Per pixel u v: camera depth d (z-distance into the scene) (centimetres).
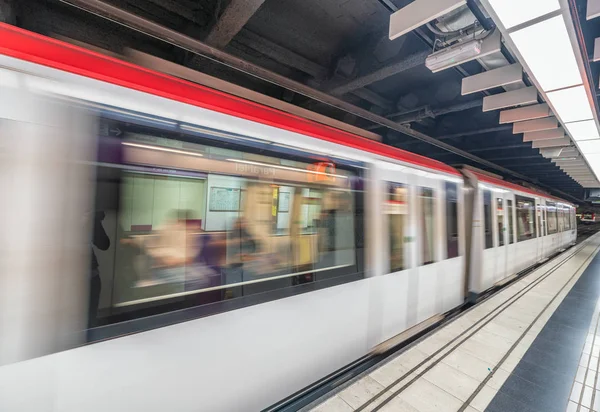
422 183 348
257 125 195
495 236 541
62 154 127
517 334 358
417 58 332
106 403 133
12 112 117
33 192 120
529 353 313
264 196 199
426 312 353
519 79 307
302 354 215
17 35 126
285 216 211
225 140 179
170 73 197
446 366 280
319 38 388
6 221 114
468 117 621
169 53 388
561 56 248
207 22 312
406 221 319
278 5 328
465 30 253
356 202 262
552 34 219
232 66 270
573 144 551
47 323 120
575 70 268
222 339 172
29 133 120
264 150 199
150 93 153
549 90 311
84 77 135
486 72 334
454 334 347
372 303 273
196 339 162
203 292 167
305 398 219
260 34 375
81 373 127
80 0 193
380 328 284
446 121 658
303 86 327
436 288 369
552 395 244
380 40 370
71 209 128
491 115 583
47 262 121
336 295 239
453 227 408
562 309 454
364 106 575
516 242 641
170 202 158
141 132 149
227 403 174
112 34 345
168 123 158
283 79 308
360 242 263
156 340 148
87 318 130
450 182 406
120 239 142
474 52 247
